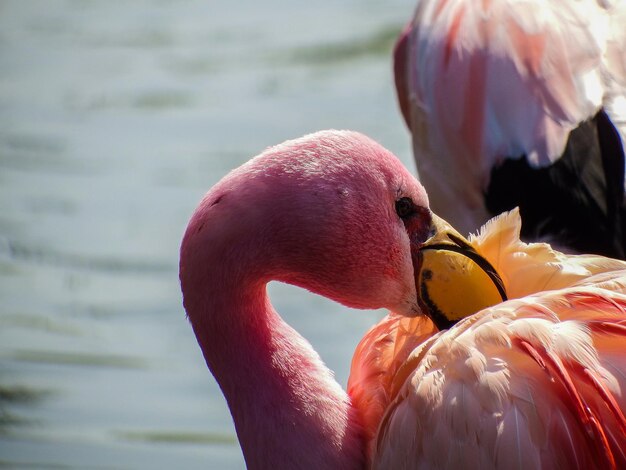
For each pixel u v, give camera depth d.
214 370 5.51
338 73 14.86
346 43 15.80
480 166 7.49
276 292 10.44
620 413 4.75
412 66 8.17
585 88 7.14
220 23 17.23
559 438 4.82
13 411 8.80
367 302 5.67
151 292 10.58
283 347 5.46
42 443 8.41
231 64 15.51
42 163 13.26
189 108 14.34
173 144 13.41
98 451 8.23
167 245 11.34
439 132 7.81
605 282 5.14
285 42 16.08
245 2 18.19
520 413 4.86
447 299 5.63
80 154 13.48
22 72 16.14
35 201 12.32
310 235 5.41
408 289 5.70
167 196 12.24
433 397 5.02
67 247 11.34
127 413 8.73
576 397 4.75
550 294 5.09
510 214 5.73
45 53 16.77
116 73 15.73
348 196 5.46
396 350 5.69
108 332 9.91
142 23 17.69
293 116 13.66
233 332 5.41
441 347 5.12
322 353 9.23
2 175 12.91
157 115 14.30
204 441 8.46
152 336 9.88
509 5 7.62
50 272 10.95
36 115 14.66
